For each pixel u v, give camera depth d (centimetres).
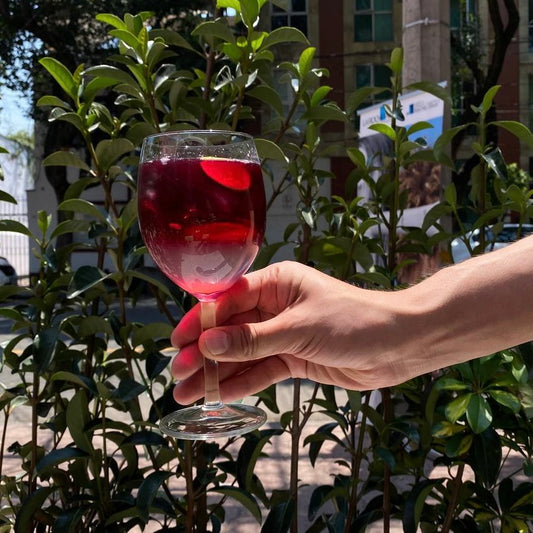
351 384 106
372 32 1645
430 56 331
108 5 1200
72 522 123
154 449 160
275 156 122
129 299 150
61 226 133
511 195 131
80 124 125
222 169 84
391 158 163
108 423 127
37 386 140
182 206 82
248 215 86
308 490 274
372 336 89
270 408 140
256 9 119
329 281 97
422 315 89
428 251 150
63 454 125
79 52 1259
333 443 337
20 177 1839
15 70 1275
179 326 104
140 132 128
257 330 89
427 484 131
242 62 124
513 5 1082
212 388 100
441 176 298
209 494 263
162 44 118
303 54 130
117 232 125
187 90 134
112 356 140
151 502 116
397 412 195
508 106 1691
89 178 131
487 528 144
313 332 89
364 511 149
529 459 132
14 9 1248
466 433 128
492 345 90
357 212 145
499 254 91
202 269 85
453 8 1488
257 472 296
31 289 138
